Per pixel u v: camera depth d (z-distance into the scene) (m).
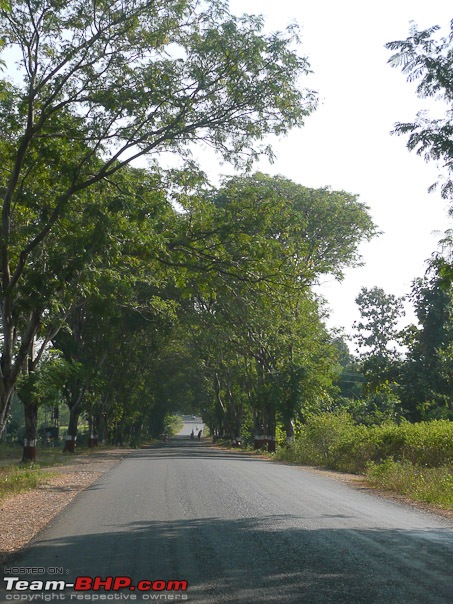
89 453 43.66
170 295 32.44
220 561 8.55
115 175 17.09
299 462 33.28
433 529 11.28
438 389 44.12
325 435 32.78
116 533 10.56
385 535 10.39
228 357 52.28
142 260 17.56
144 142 16.53
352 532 10.59
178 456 38.72
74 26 15.52
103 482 19.61
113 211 15.41
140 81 15.84
